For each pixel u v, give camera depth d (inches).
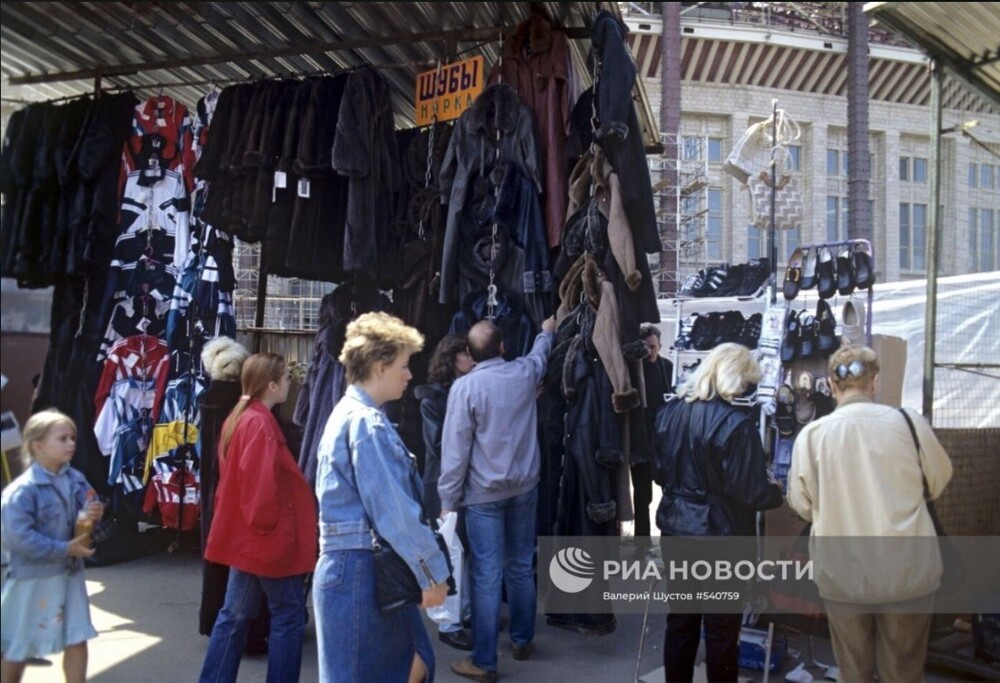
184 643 156.1
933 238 139.9
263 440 120.3
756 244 984.3
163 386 197.3
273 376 127.9
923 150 1053.8
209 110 194.2
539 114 173.2
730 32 959.0
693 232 900.6
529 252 167.2
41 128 177.2
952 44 131.6
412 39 185.5
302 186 175.9
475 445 142.9
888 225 1031.0
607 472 156.0
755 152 244.1
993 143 157.3
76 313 188.7
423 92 191.5
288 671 120.5
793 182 243.6
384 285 190.9
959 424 221.0
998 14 118.4
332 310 180.9
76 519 106.0
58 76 187.0
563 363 159.0
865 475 107.3
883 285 301.4
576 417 155.6
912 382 290.2
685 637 126.8
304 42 187.9
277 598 121.3
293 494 123.7
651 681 142.4
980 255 473.1
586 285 154.5
